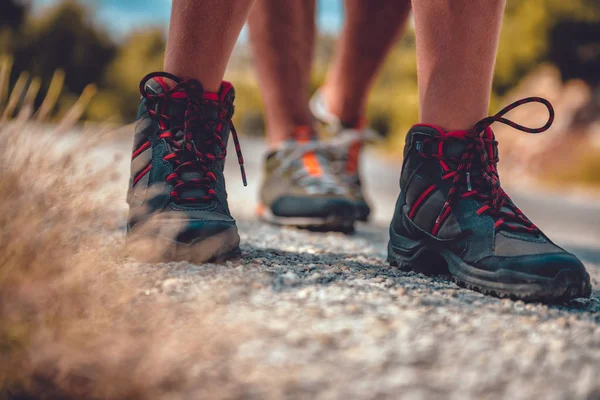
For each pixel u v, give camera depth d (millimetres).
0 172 1163
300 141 2320
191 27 1355
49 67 15609
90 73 16375
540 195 8328
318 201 2174
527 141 11703
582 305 1274
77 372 803
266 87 2336
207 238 1303
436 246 1428
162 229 1311
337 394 798
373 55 2428
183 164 1376
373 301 1139
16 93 1366
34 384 800
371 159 12359
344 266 1436
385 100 19562
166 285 1133
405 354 909
